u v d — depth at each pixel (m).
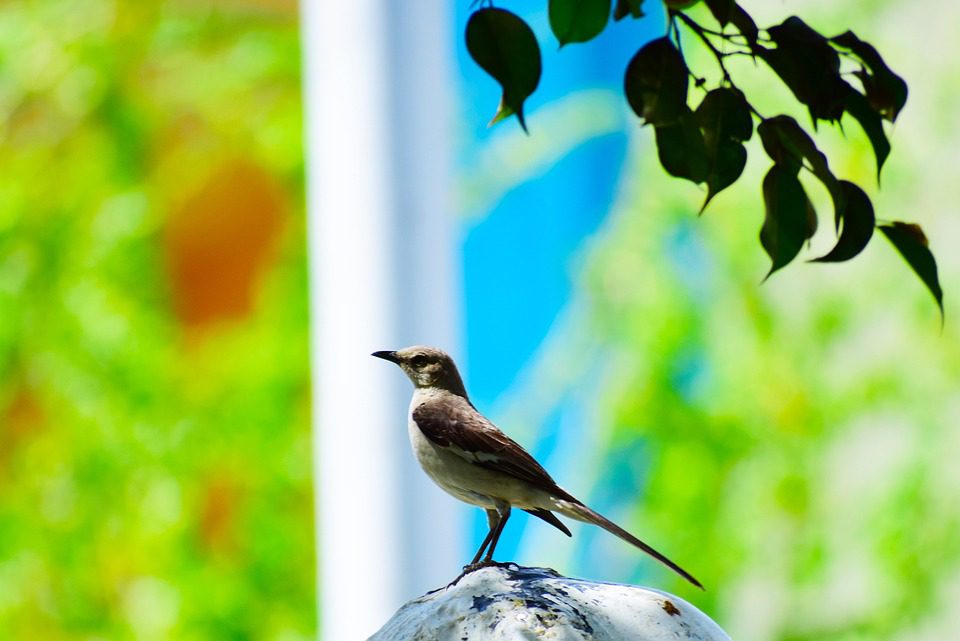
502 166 13.62
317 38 11.89
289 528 15.45
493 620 5.10
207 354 15.84
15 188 16.23
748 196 13.38
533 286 13.62
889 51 13.31
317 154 12.03
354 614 11.37
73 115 16.27
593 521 6.55
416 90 11.59
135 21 16.28
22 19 16.45
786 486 13.37
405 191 11.47
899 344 13.27
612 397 13.57
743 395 13.48
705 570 13.32
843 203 4.18
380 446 11.31
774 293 13.46
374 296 11.41
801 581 13.24
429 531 11.37
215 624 15.43
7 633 15.57
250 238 15.94
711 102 4.15
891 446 13.24
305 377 15.53
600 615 5.22
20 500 15.84
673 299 13.57
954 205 13.16
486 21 4.14
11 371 16.06
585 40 4.19
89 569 15.70
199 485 15.68
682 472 13.44
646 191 13.67
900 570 13.09
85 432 15.88
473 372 13.45
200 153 16.11
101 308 15.98
